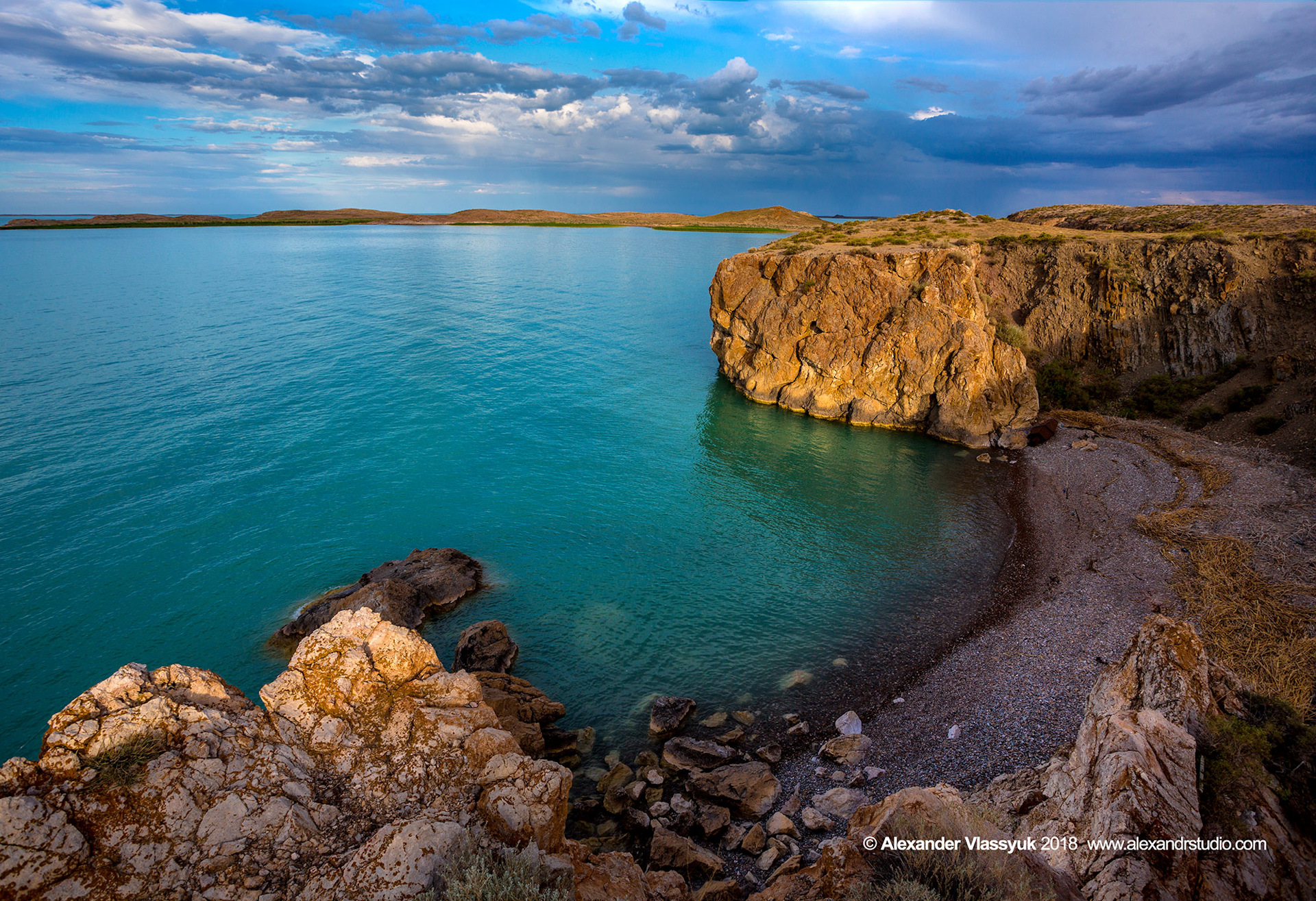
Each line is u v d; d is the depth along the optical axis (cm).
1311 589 2859
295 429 5491
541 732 2341
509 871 988
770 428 6341
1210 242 6331
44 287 11300
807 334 6769
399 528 4062
